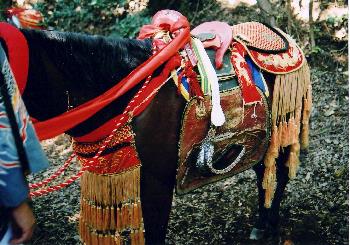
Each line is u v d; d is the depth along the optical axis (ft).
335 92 15.33
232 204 11.30
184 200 11.44
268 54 8.32
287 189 11.67
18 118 4.81
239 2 18.95
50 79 6.21
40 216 11.07
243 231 10.45
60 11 17.49
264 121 8.11
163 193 7.43
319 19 17.90
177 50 6.98
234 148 7.98
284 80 8.37
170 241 10.18
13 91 4.83
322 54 16.62
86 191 7.11
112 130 6.73
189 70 7.15
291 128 8.84
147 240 7.63
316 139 13.46
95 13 17.66
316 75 16.03
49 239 10.37
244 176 12.26
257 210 11.08
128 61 6.81
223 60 7.82
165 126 7.10
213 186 11.91
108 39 6.74
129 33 16.52
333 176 12.03
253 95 7.83
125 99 6.81
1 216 4.89
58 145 13.94
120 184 6.89
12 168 4.71
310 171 12.24
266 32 8.67
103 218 7.03
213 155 7.72
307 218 10.71
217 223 10.70
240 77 7.75
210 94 7.29
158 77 6.91
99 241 7.18
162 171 7.30
